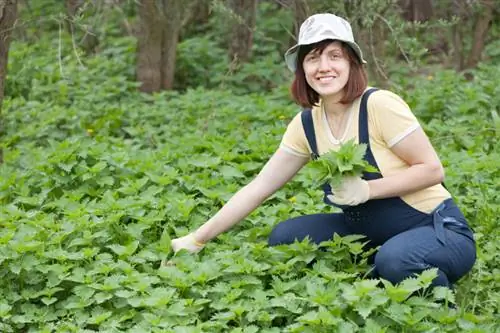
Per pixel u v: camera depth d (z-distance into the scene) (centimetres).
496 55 1054
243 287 427
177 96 883
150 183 585
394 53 1009
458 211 433
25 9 1172
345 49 418
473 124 711
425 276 392
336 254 445
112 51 1009
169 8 925
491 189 556
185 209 516
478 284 452
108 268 442
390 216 427
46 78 938
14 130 791
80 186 583
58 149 621
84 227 493
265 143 655
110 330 400
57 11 1161
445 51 1139
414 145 413
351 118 423
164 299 409
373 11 734
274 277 427
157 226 513
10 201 588
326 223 466
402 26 755
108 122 786
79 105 843
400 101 421
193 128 746
